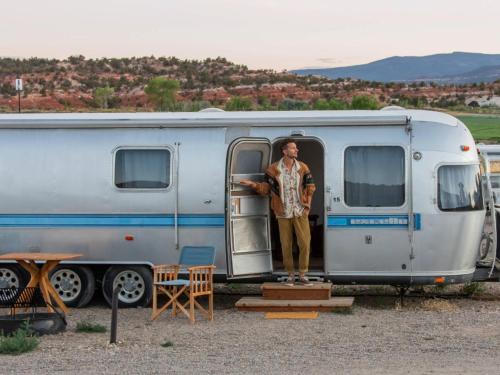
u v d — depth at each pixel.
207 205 14.44
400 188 14.18
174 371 9.68
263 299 14.07
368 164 14.26
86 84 99.00
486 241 14.72
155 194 14.55
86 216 14.73
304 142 16.56
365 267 14.27
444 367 9.70
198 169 14.46
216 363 10.09
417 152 14.18
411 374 9.35
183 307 13.15
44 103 86.12
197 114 14.84
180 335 11.95
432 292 15.89
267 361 10.16
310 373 9.46
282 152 15.57
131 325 12.84
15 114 15.26
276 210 14.11
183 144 14.55
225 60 112.56
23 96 88.00
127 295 14.72
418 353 10.52
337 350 10.76
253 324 12.77
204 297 15.54
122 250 14.63
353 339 11.48
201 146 14.51
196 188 14.45
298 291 13.95
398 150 14.22
